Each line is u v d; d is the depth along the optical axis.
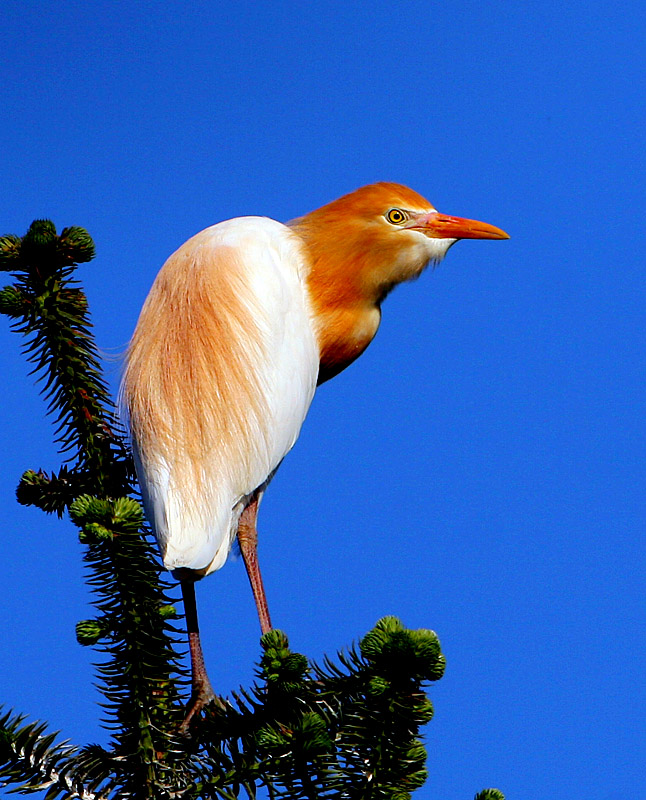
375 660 4.79
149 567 5.48
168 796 5.54
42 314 7.29
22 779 5.45
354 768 5.08
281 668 5.30
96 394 7.58
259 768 5.52
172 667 5.69
